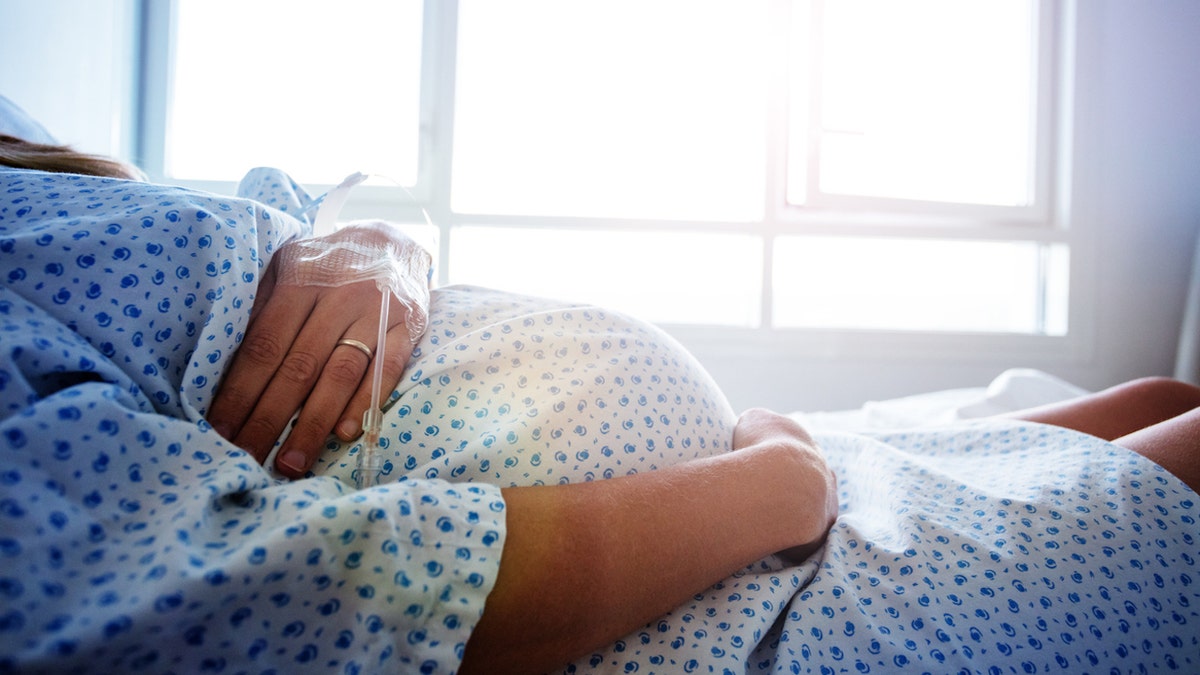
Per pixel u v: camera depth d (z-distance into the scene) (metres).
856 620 0.55
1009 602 0.57
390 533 0.40
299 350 0.57
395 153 2.32
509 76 2.36
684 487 0.54
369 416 0.55
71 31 1.92
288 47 2.30
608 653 0.54
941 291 2.43
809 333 2.26
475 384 0.60
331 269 0.61
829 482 0.69
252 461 0.45
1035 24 2.35
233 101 2.29
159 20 2.22
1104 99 2.29
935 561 0.60
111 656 0.31
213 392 0.54
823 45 2.27
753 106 2.38
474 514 0.45
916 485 0.73
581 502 0.50
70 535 0.33
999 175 2.41
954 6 2.36
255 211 0.59
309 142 2.32
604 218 2.25
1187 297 2.27
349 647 0.39
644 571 0.49
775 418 0.76
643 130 2.38
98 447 0.37
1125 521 0.64
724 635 0.53
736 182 2.39
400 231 0.78
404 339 0.62
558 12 2.36
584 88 2.37
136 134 2.22
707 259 2.39
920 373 2.27
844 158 2.34
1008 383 1.51
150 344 0.48
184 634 0.34
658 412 0.64
